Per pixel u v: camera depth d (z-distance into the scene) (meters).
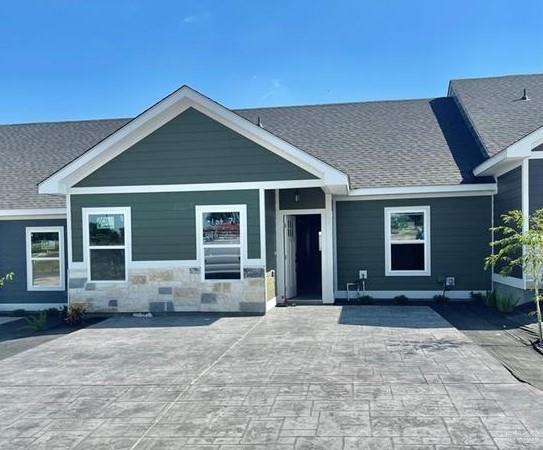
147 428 5.09
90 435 4.98
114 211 12.02
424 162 13.62
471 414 5.08
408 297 13.25
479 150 13.74
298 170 11.42
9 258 14.18
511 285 11.52
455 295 13.03
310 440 4.62
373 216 13.41
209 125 11.71
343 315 11.08
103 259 12.09
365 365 6.94
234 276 11.63
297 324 10.20
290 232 13.77
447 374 6.42
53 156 16.58
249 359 7.54
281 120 17.11
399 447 4.41
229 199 11.66
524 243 8.25
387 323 9.99
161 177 11.87
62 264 13.95
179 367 7.30
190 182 11.79
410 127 15.62
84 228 12.10
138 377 6.88
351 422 4.98
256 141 11.53
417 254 13.28
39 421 5.41
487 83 16.86
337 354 7.60
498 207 12.41
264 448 4.51
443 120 15.83
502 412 5.11
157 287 11.88
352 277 13.51
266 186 11.52
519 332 8.93
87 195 12.09
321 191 13.02
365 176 13.36
